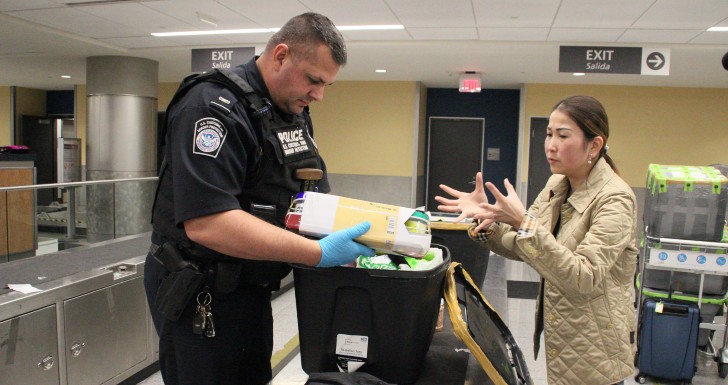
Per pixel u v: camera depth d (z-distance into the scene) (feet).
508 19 16.72
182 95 3.89
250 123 3.81
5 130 38.55
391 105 31.24
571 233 5.08
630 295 5.23
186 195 3.46
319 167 4.50
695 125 28.66
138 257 10.51
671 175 11.52
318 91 3.97
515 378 3.87
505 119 34.01
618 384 5.01
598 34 18.31
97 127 25.21
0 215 9.95
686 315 10.93
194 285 3.91
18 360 7.54
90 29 19.67
